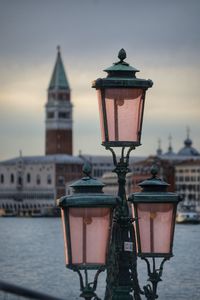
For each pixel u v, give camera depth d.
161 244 35.19
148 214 35.12
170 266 116.94
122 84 33.50
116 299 33.84
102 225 32.38
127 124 33.78
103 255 32.38
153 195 35.06
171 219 35.19
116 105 33.69
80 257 32.41
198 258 132.12
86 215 32.25
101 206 32.22
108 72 34.12
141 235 35.19
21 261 144.88
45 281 107.94
